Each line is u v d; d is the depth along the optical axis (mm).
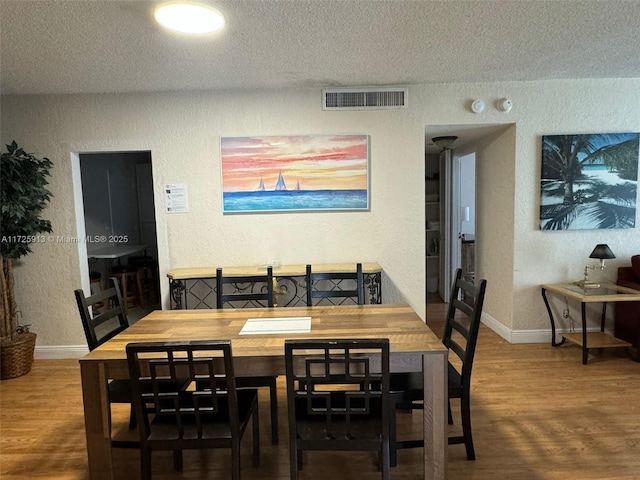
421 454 2014
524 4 1911
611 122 3279
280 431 2232
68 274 3322
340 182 3262
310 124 3221
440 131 3568
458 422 2250
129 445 1773
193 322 2031
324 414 1629
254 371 1593
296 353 1606
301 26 2088
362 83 3139
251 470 1898
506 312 3535
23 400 2615
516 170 3312
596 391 2562
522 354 3189
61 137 3201
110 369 1592
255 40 2248
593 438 2068
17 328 3152
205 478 1861
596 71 3018
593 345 3018
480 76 3057
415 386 1823
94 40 2186
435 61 2680
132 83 2965
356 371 1626
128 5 1816
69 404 2555
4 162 2824
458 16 2020
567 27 2180
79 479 1855
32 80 2832
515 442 2049
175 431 1564
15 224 2947
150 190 5719
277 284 3172
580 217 3316
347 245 3316
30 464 1967
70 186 3244
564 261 3387
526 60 2715
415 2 1867
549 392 2559
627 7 1952
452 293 2178
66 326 3348
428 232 5344
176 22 1964
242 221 3281
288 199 3264
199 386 1969
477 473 1822
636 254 3377
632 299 2859
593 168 3277
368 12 1953
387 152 3254
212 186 3256
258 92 3195
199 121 3209
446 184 4801
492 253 3762
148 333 1865
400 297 3355
